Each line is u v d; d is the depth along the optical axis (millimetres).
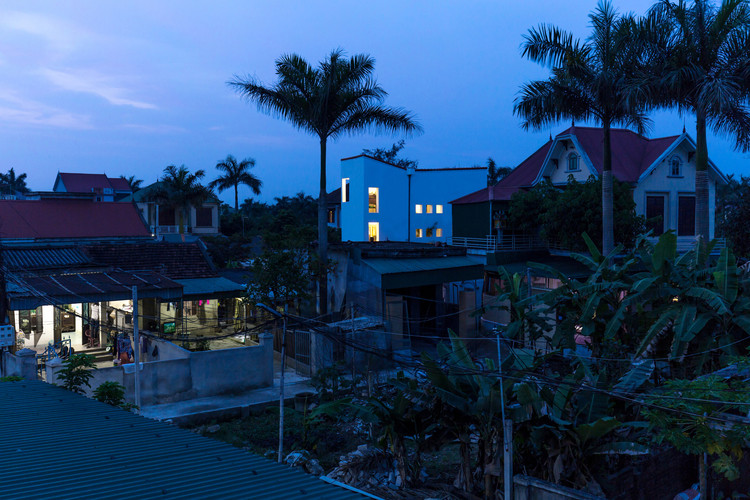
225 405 20125
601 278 18406
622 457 11594
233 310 30016
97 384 18875
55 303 21219
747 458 13125
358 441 16828
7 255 26453
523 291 31141
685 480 12781
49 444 9141
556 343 18141
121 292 22766
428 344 28906
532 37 25109
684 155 34875
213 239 50844
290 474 8469
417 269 27422
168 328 26422
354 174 49375
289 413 19266
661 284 16469
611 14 24375
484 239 35469
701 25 22422
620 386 12234
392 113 27109
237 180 70000
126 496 6680
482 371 11555
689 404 9461
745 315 14875
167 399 20516
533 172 39594
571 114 25453
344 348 23484
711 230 35156
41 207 35844
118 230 36125
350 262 27844
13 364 18531
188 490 7117
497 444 11688
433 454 16203
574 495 9539
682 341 14758
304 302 28219
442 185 50750
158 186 58000
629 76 23531
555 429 10945
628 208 29750
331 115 26719
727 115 23656
